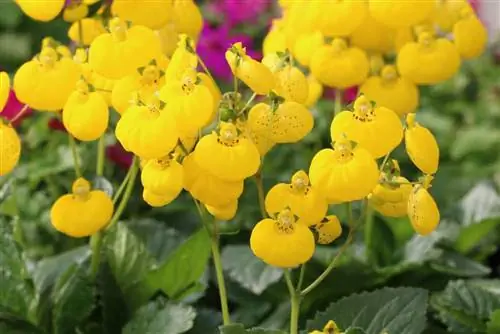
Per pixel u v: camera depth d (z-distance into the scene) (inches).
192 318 26.1
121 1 25.6
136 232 30.8
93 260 27.6
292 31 26.9
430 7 25.1
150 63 24.5
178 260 27.2
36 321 27.2
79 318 27.2
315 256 29.0
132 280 27.6
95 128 24.2
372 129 23.1
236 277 29.6
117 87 24.5
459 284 27.9
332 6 25.4
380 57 27.1
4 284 27.2
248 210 31.9
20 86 24.3
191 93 23.3
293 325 24.4
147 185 23.5
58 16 26.2
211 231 25.0
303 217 23.2
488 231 31.1
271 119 23.6
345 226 30.7
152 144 23.1
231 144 23.1
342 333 23.5
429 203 23.3
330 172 22.8
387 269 29.0
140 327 26.3
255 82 23.5
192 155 23.5
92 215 24.8
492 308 27.5
